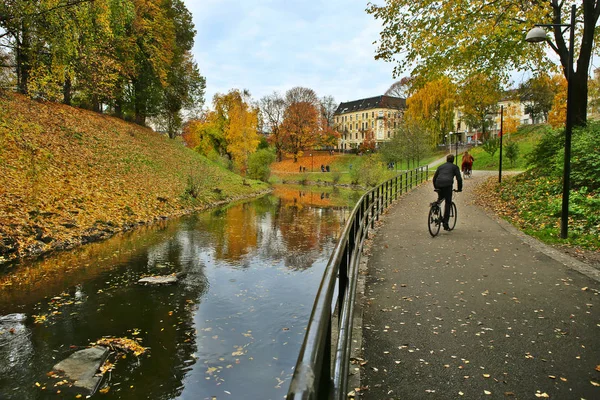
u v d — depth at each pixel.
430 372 3.53
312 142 81.50
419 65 17.73
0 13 10.71
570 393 3.19
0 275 8.84
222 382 4.93
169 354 5.59
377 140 97.75
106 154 22.50
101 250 11.46
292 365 5.36
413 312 4.93
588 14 14.35
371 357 3.81
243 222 17.72
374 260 7.49
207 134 54.44
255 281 8.92
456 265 7.03
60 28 11.84
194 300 7.69
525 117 72.56
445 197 10.02
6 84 11.72
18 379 4.86
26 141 14.35
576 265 6.78
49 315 6.82
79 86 14.73
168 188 22.91
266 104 83.56
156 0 28.66
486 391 3.23
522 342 4.07
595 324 4.47
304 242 13.40
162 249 11.87
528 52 17.36
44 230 11.66
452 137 80.19
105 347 5.72
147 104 35.59
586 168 12.05
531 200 12.97
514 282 5.99
